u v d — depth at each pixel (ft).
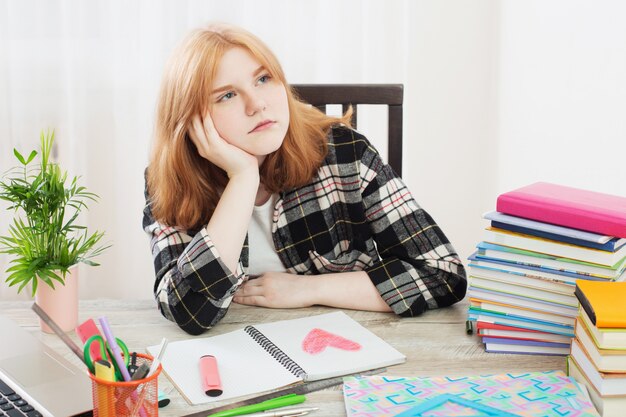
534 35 6.72
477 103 7.97
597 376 3.05
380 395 3.12
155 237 4.58
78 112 7.77
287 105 4.24
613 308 3.05
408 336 3.88
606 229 3.51
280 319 4.12
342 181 4.75
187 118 4.17
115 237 8.09
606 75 5.37
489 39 7.82
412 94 7.98
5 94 7.69
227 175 4.57
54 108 7.77
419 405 2.99
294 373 3.41
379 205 4.73
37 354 3.45
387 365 3.52
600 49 5.45
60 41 7.66
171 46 7.66
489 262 3.72
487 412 2.94
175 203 4.45
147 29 7.66
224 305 4.01
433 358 3.61
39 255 3.87
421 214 4.68
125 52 7.69
